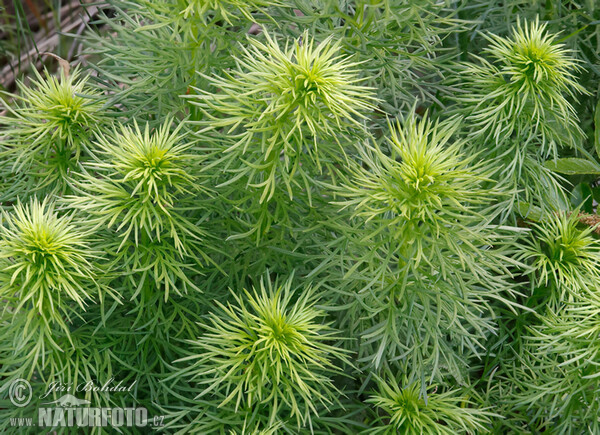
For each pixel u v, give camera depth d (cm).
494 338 183
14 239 127
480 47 224
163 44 153
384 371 168
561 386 155
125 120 168
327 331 162
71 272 127
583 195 204
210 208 148
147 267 136
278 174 144
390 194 131
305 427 154
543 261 163
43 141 161
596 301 142
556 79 159
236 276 164
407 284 146
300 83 125
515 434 175
